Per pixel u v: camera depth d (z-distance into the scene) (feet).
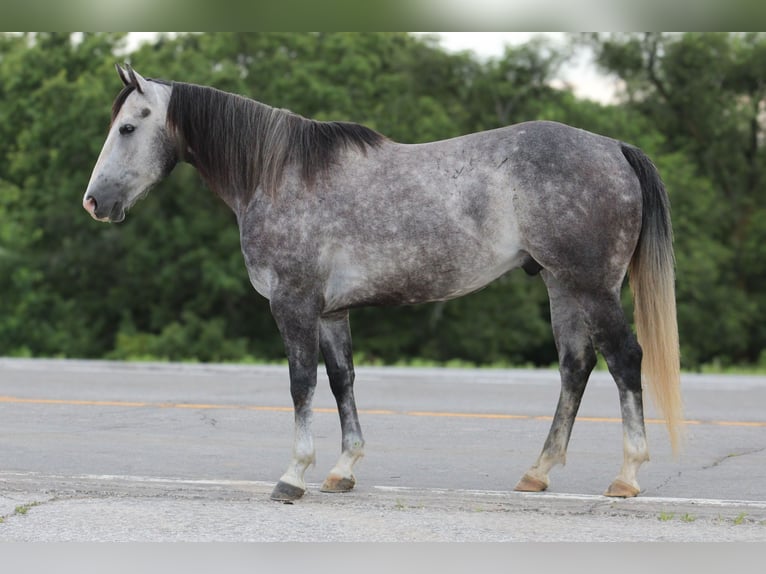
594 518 19.77
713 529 18.93
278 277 21.33
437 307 106.63
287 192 21.36
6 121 114.62
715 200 120.16
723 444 29.17
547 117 105.60
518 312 106.11
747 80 125.08
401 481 23.97
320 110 105.60
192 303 107.86
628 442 21.24
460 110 111.86
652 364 20.85
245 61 108.88
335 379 22.56
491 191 20.66
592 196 20.35
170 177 103.50
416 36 114.11
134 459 26.32
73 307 110.32
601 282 20.51
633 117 116.47
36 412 34.09
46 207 111.55
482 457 27.09
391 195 21.02
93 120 104.94
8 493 21.50
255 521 19.26
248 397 37.93
